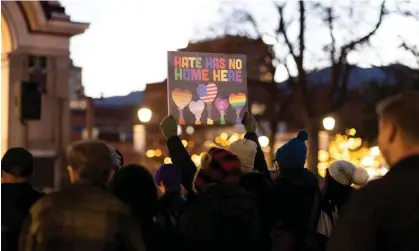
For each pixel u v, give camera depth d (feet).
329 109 76.59
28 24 38.34
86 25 40.09
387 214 8.41
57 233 11.32
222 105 20.49
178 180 15.84
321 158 67.15
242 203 13.34
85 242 11.28
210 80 20.33
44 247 11.31
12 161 14.64
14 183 14.73
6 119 38.14
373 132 92.07
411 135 8.73
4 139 38.14
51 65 39.91
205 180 13.57
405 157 8.77
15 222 14.32
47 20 38.47
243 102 20.79
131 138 139.03
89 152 11.74
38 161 38.78
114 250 11.44
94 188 11.69
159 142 109.29
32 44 38.73
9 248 14.32
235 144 16.26
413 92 9.07
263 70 91.86
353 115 96.17
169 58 19.74
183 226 13.26
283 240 15.89
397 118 8.81
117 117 156.25
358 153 69.41
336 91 77.66
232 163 13.52
